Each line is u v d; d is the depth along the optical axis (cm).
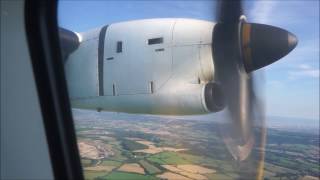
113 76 475
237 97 411
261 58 400
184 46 438
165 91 447
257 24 406
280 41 393
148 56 457
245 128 410
